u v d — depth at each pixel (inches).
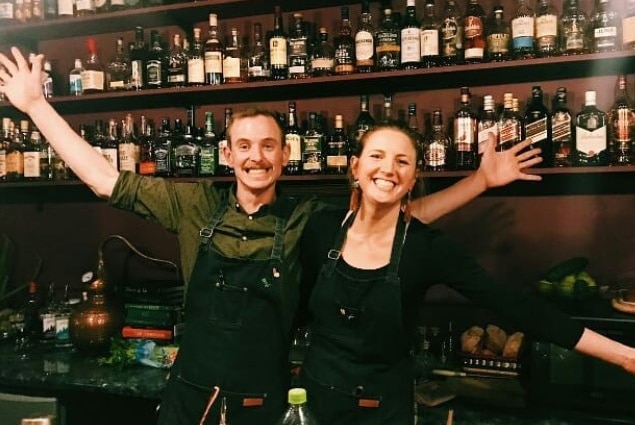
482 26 82.9
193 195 68.4
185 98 102.7
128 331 94.0
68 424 94.3
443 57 84.3
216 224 65.8
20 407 75.7
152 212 67.8
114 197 67.1
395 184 54.7
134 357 90.0
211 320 64.0
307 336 88.1
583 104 85.7
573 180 87.6
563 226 88.2
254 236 65.0
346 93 97.6
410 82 89.8
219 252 64.9
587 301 73.7
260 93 99.2
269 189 66.2
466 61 82.0
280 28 92.0
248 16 102.3
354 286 57.0
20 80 67.1
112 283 101.7
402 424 56.9
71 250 116.0
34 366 90.3
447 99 92.6
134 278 111.5
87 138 111.4
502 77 87.2
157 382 82.0
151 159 101.8
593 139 77.3
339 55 89.0
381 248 58.2
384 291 56.2
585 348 53.0
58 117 68.2
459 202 72.8
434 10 91.4
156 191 67.6
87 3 103.1
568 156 79.8
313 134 91.7
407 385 58.2
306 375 59.3
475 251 92.5
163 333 92.1
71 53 114.9
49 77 110.3
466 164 84.0
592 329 65.8
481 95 90.9
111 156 100.5
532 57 80.0
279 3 96.2
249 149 62.7
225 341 63.2
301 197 68.9
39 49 117.1
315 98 99.6
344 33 89.7
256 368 63.0
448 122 92.5
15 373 87.0
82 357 94.9
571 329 53.1
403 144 55.1
